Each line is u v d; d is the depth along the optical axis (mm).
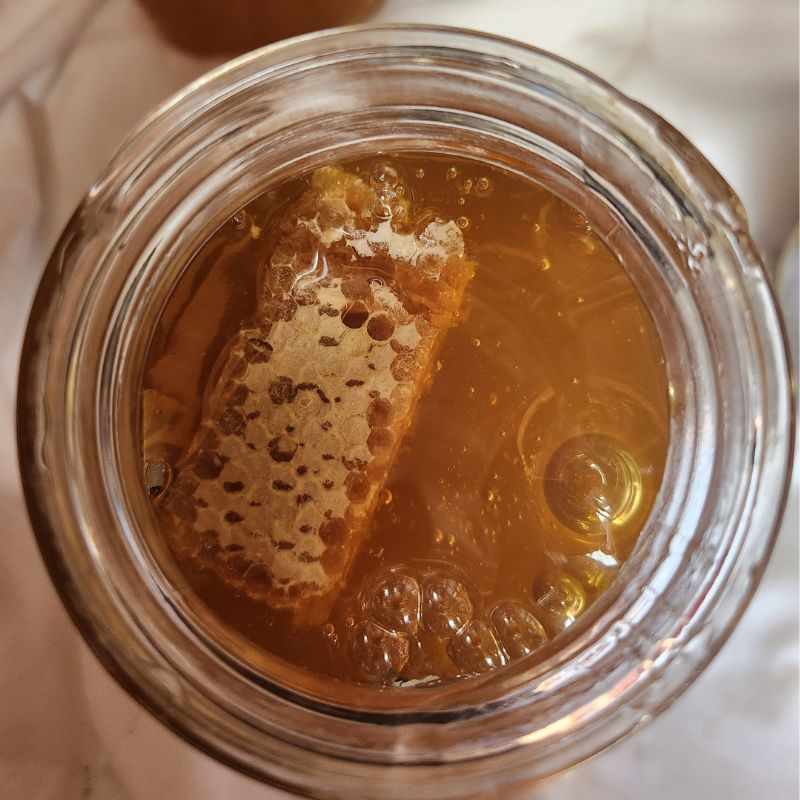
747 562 156
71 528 157
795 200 199
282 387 170
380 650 167
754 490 157
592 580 171
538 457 170
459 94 172
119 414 170
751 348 160
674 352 173
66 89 196
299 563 166
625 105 161
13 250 196
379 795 149
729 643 191
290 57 166
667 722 190
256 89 168
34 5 192
